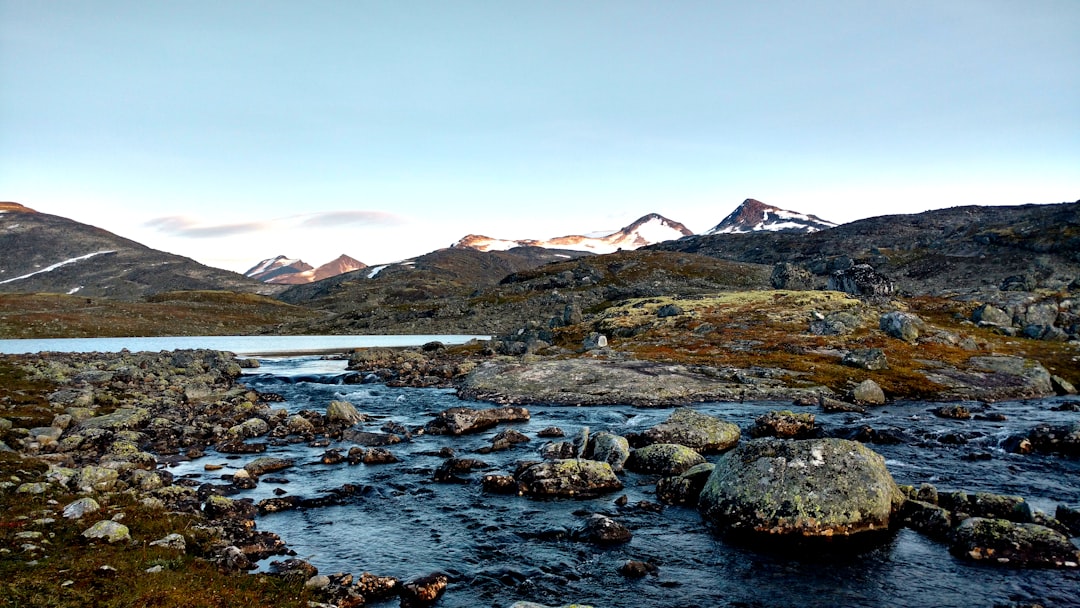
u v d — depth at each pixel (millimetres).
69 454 30688
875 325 84812
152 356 91500
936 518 21625
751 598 17141
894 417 44875
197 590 14219
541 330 113625
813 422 38094
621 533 21703
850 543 20797
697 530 22438
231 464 32000
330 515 24234
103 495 22031
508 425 44031
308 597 15711
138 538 17562
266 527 22641
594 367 65812
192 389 56062
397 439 38406
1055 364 67562
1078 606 16391
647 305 120812
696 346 80062
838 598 17094
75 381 58812
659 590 17656
